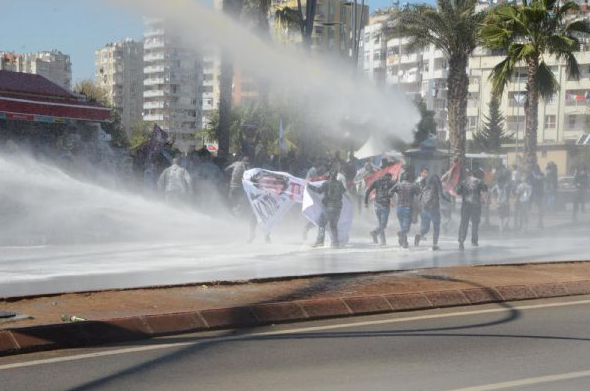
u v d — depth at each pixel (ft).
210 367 24.04
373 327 30.73
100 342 27.30
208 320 29.96
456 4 113.50
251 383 22.15
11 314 28.78
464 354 26.16
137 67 385.70
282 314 31.55
